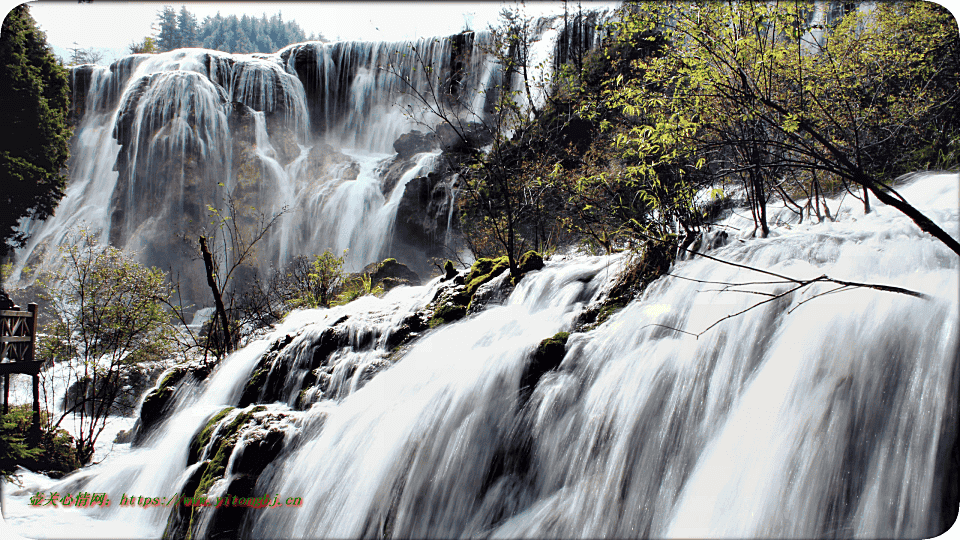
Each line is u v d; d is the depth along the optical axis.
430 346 6.55
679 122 4.87
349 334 7.62
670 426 4.20
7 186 18.25
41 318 18.19
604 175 6.73
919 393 3.34
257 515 5.54
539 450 4.75
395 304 8.53
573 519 4.25
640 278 5.89
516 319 6.41
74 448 9.35
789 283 4.50
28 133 18.77
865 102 5.67
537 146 8.97
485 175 8.71
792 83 5.26
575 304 6.22
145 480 7.14
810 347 3.87
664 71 5.39
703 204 6.58
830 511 3.32
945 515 3.04
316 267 13.80
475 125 11.03
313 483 5.51
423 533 4.82
